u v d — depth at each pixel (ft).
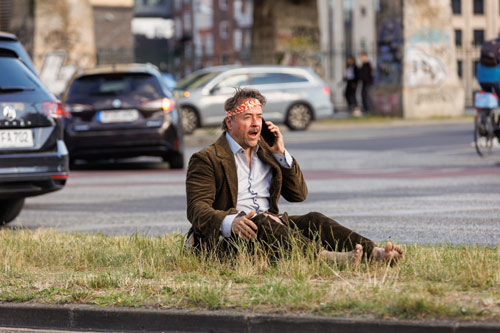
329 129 166.09
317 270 31.91
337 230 33.63
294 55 210.38
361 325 25.43
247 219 33.32
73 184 81.30
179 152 91.35
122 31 387.75
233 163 34.81
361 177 80.23
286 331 26.25
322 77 213.05
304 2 211.20
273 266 33.40
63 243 41.73
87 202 66.80
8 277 34.24
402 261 33.06
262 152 35.27
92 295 30.22
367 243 32.89
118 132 89.15
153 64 206.59
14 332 28.63
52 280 33.27
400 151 110.11
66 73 185.37
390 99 193.67
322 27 495.82
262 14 209.97
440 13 193.06
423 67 191.72
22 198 56.49
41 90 52.90
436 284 29.48
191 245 35.58
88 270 35.50
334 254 32.78
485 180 73.72
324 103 160.04
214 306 27.96
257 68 156.97
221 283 31.07
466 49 248.93
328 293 28.50
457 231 46.50
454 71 195.00
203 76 155.84
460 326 24.47
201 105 150.51
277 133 35.09
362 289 28.81
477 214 53.57
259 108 34.73
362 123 177.58
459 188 68.54
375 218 52.70
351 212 56.08
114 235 48.26
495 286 29.25
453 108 194.49
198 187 34.58
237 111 34.50
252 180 35.27
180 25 621.31
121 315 28.19
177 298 29.14
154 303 28.68
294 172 35.78
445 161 93.66
